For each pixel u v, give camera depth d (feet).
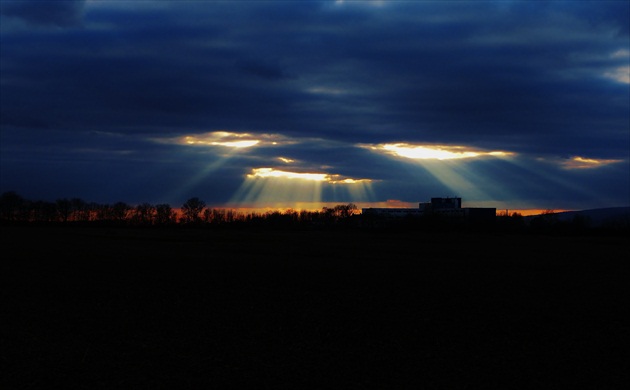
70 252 229.45
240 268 169.17
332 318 88.17
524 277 151.12
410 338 74.74
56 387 53.26
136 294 112.37
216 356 64.44
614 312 95.81
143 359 62.75
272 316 89.35
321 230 530.68
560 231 474.49
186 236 389.39
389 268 173.68
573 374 58.75
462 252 252.42
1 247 257.14
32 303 100.12
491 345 71.15
